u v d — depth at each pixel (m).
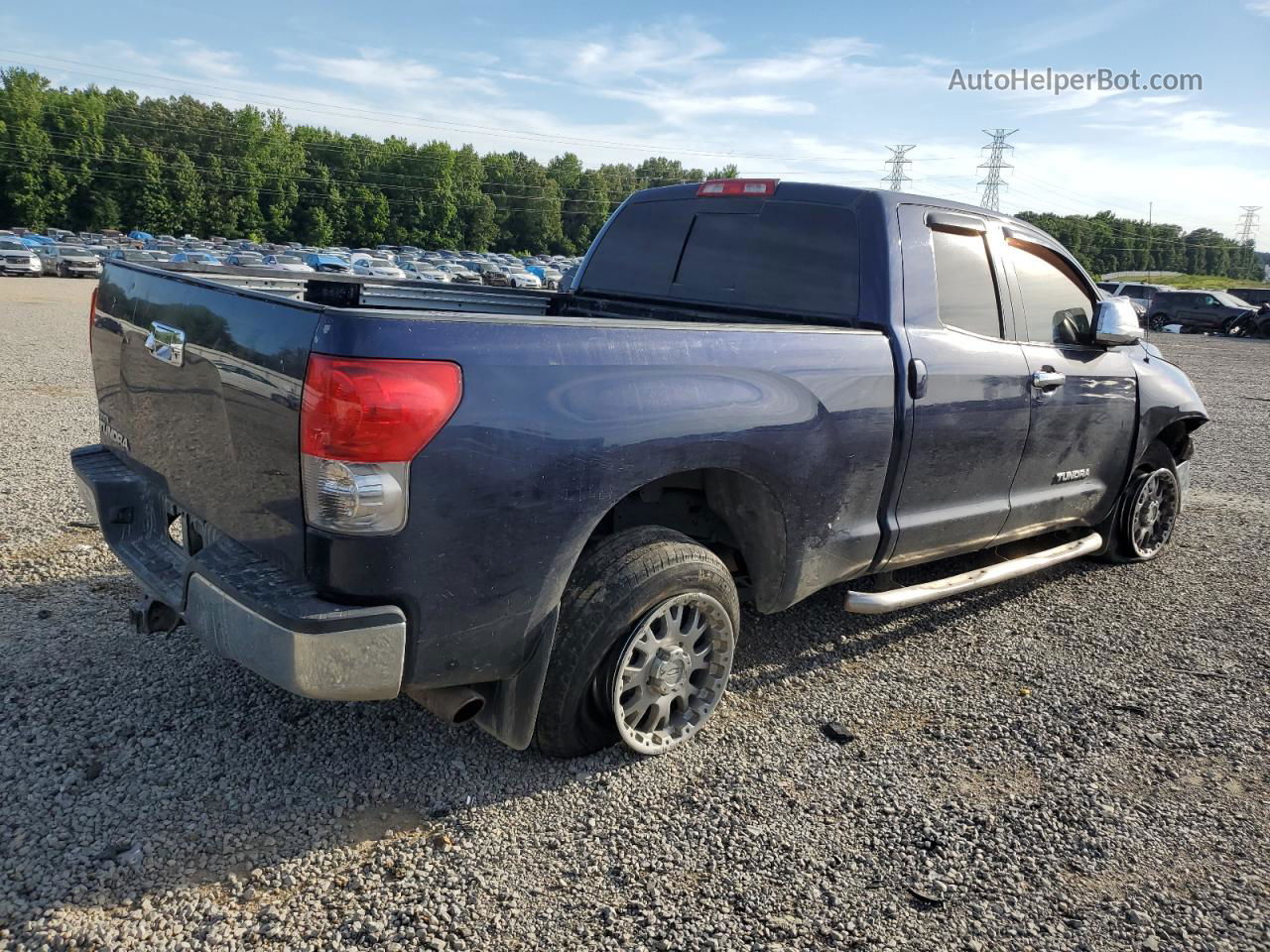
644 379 2.76
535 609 2.65
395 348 2.28
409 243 124.31
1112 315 4.47
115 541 3.20
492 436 2.43
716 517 3.57
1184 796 3.12
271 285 4.10
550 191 139.88
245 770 2.94
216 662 3.61
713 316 4.11
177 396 2.84
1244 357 24.62
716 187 4.27
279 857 2.55
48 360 12.66
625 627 2.89
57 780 2.81
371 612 2.34
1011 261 4.26
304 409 2.28
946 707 3.67
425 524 2.36
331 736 3.16
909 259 3.71
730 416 2.96
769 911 2.46
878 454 3.51
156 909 2.33
